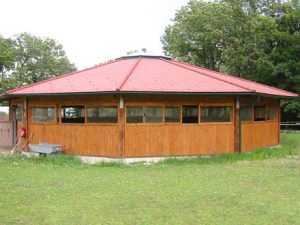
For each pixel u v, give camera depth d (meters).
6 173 14.20
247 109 19.56
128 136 17.00
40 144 18.55
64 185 12.22
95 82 17.91
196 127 18.03
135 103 17.00
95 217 8.88
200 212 9.30
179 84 17.81
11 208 9.57
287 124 33.78
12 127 22.11
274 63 35.34
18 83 50.75
